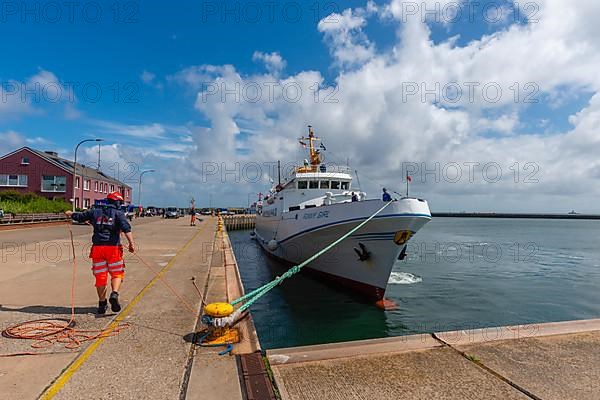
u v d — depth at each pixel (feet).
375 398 10.43
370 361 12.85
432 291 50.14
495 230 233.96
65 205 126.41
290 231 51.57
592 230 244.01
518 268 74.08
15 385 10.71
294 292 44.19
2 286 23.76
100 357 12.84
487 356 13.29
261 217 82.58
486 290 52.01
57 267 30.99
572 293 52.01
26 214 92.27
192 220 116.26
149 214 209.05
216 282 27.55
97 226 17.61
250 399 10.20
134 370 11.87
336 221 40.47
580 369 12.28
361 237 38.37
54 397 10.09
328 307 38.58
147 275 29.58
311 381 11.34
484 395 10.62
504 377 11.70
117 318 17.37
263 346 28.81
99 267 17.70
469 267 73.00
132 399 10.09
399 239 35.88
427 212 35.70
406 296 46.62
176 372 11.79
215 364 12.41
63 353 13.12
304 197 55.93
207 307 14.88
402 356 13.29
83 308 18.99
